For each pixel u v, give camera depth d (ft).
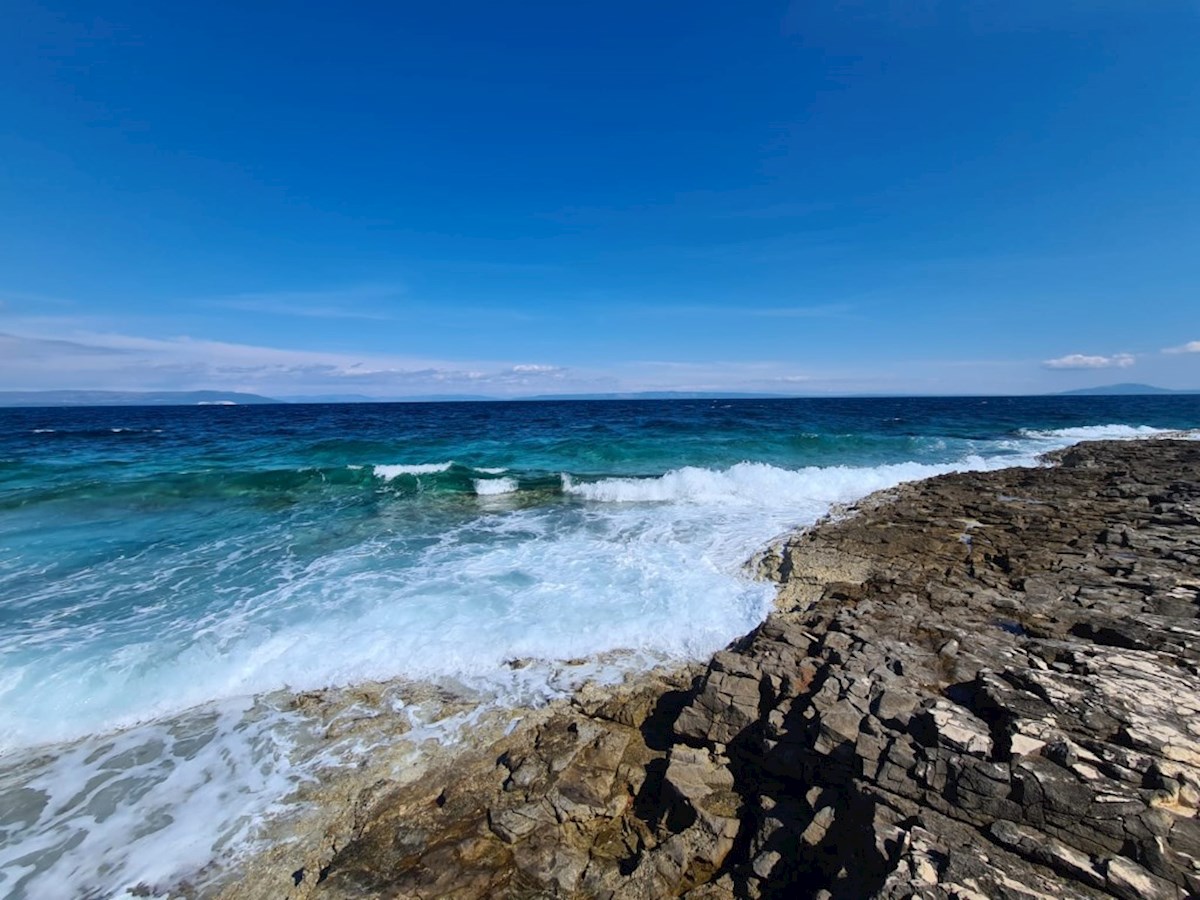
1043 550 33.76
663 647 25.52
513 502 54.13
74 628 26.96
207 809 17.16
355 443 93.04
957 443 95.71
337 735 20.26
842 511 48.21
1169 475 54.95
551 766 17.84
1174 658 18.72
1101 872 11.24
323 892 14.15
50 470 66.64
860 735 15.42
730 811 15.74
